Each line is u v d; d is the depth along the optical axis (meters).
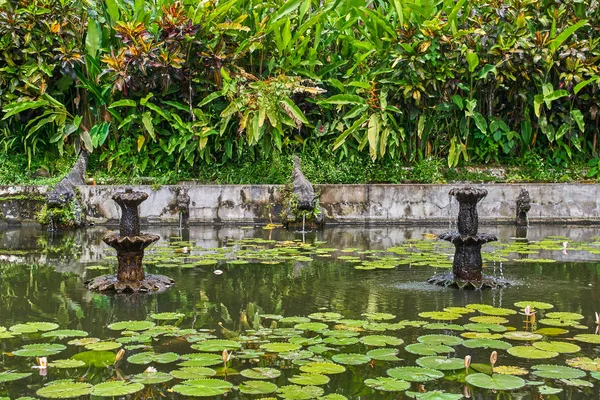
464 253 5.21
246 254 6.75
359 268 5.93
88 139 10.30
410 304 4.61
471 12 10.61
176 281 5.40
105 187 9.37
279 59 10.75
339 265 6.15
